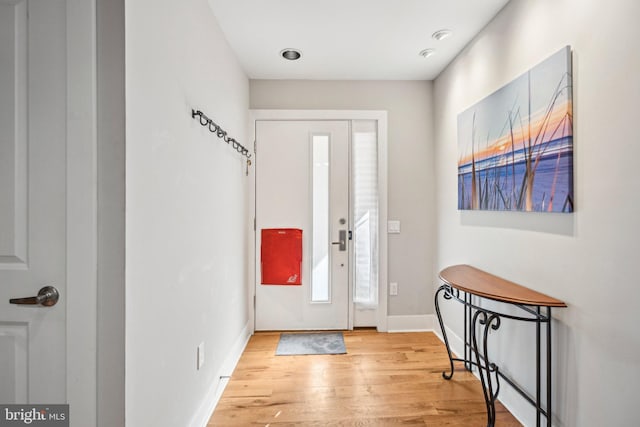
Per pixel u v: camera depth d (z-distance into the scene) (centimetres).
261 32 225
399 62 275
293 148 312
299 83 310
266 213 312
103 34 107
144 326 121
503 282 190
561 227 151
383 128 311
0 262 110
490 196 208
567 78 143
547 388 150
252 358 257
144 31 119
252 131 308
